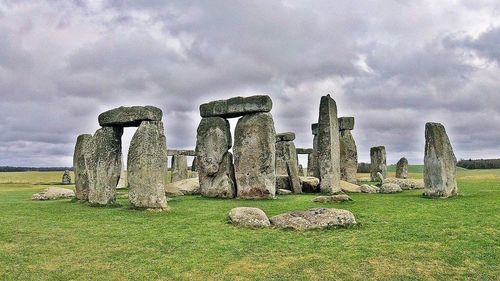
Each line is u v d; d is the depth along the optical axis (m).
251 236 11.33
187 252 9.98
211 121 23.20
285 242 10.66
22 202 20.06
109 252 10.04
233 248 10.23
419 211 14.77
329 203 17.78
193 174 37.62
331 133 23.86
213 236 11.41
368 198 19.72
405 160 35.81
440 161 19.12
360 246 10.14
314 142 32.09
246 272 8.61
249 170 21.61
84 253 9.97
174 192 23.88
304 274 8.44
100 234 11.81
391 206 16.30
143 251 10.11
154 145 16.55
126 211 15.97
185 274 8.55
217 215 14.75
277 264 9.03
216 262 9.23
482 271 8.38
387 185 24.12
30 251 10.10
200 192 23.34
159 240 11.07
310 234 11.45
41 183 43.06
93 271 8.74
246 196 21.45
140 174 16.55
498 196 18.44
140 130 16.70
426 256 9.28
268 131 21.56
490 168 53.97
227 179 22.27
